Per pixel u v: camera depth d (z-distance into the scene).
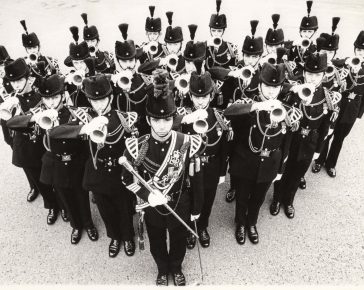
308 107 3.73
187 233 3.42
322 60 3.57
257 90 3.86
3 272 3.73
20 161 3.82
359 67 4.30
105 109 3.17
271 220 4.32
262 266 3.76
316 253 3.89
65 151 3.41
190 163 2.92
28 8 13.48
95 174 3.38
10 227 4.25
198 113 2.91
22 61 3.56
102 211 3.62
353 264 3.76
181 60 4.77
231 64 5.55
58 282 3.63
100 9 13.25
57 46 9.70
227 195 4.61
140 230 3.18
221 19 5.29
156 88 2.62
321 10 12.92
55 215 4.32
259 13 12.45
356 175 5.00
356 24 11.27
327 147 4.89
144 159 2.87
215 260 3.83
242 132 3.57
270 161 3.53
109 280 3.64
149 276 3.68
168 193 3.03
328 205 4.51
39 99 3.71
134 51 4.12
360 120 6.31
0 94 3.97
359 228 4.18
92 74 3.69
